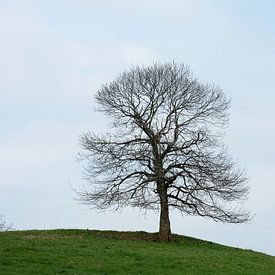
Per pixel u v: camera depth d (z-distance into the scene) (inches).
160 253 1708.9
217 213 2137.1
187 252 1813.5
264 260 1830.7
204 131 2160.4
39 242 1732.3
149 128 2196.1
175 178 2145.7
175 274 1418.6
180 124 2218.3
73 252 1592.0
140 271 1423.5
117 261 1519.4
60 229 2277.3
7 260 1402.6
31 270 1307.8
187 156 2130.9
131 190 2130.9
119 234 2196.1
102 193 2155.5
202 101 2263.8
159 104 2249.0
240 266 1628.9
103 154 2171.5
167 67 2303.2
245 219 2161.7
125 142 2197.3
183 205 2153.1
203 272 1478.8
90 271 1374.3
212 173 2095.2
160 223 2158.0
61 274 1296.8
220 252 1918.1
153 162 2171.5
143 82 2266.2
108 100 2273.6
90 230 2269.9
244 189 2139.5
